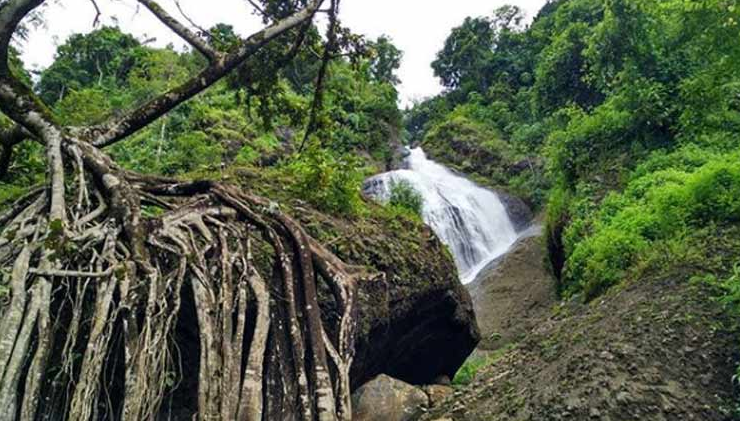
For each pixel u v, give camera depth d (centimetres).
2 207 523
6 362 288
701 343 475
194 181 513
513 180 2439
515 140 2681
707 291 551
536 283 1579
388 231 765
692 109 985
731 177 739
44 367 305
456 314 844
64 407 343
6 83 471
